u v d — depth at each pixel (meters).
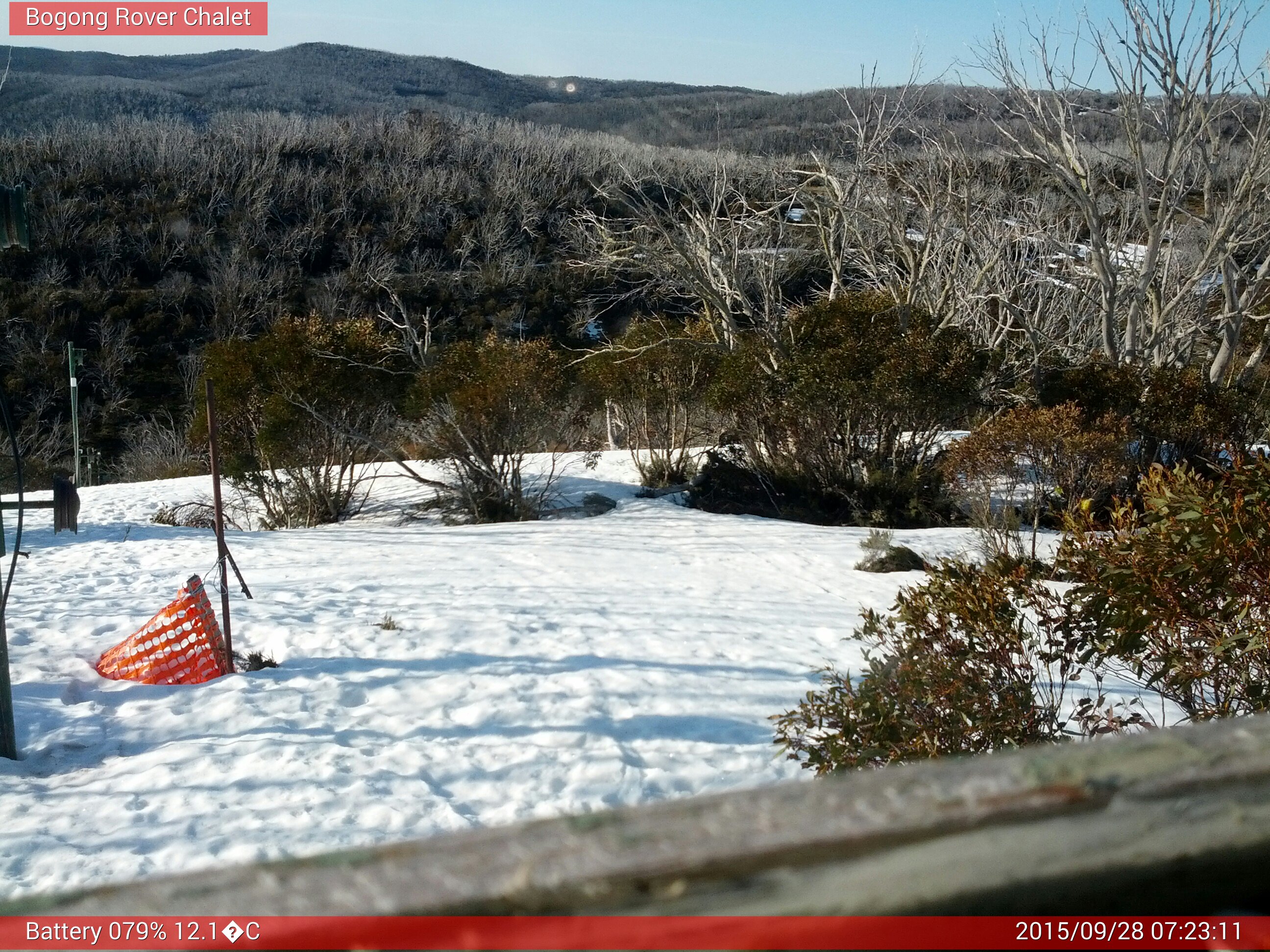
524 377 17.89
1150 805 0.58
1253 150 18.92
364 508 19.62
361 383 18.97
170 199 52.41
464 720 6.11
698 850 0.52
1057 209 23.61
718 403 18.48
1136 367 18.75
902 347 17.64
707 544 13.90
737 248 20.89
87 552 12.81
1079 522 4.38
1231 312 19.95
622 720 6.12
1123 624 4.09
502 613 8.82
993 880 0.53
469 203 52.75
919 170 22.16
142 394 41.38
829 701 4.46
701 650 7.82
